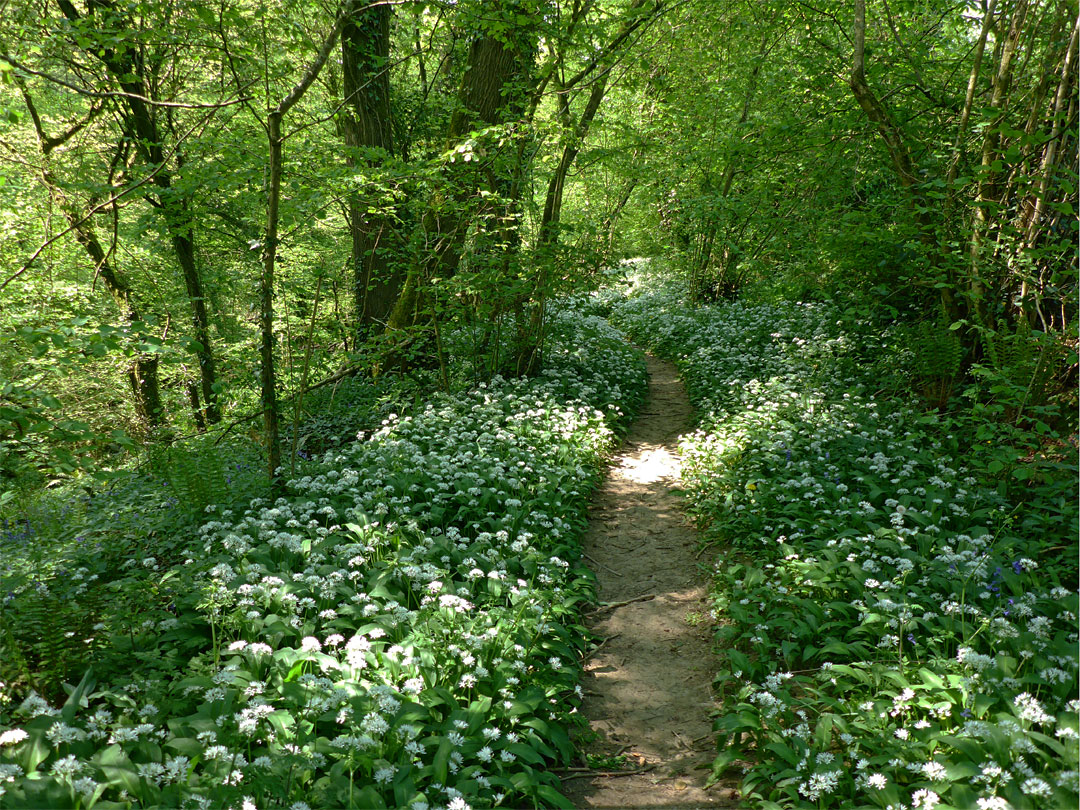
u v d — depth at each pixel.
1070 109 7.87
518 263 11.66
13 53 8.16
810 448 8.72
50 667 4.55
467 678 4.60
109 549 6.56
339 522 7.13
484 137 10.61
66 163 12.70
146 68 12.16
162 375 15.22
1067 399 7.82
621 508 9.10
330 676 4.64
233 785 3.56
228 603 5.05
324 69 14.35
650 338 20.61
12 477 7.05
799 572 6.04
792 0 11.49
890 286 11.56
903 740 4.00
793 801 3.97
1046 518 6.21
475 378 12.90
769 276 15.50
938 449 8.23
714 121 17.47
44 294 12.49
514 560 6.52
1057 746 3.53
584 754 4.84
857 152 11.54
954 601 5.27
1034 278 8.12
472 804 3.83
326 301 12.70
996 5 9.16
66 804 3.29
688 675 5.69
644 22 12.91
